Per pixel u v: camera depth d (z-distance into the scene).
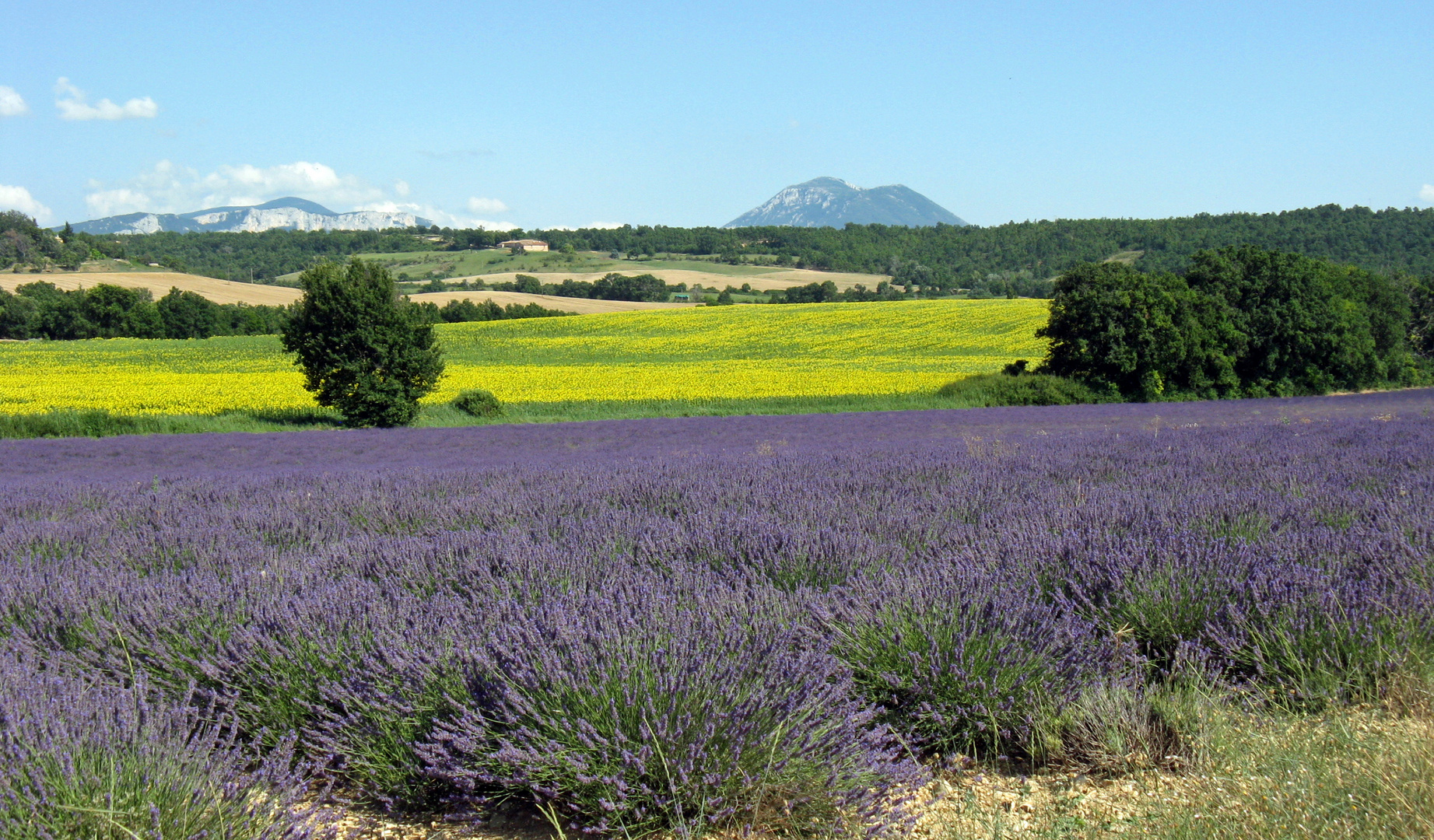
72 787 2.20
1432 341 59.72
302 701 3.04
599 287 125.12
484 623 3.46
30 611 4.26
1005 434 21.11
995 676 3.12
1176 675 3.41
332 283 28.09
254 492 9.77
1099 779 2.79
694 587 4.13
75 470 17.56
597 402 34.41
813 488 8.07
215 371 50.31
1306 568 4.07
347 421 29.23
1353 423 17.94
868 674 3.30
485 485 9.89
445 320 92.81
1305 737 2.78
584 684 2.73
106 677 3.51
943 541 5.47
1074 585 4.14
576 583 4.47
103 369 49.75
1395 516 5.68
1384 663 3.22
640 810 2.45
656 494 7.88
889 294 123.25
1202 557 4.22
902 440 19.25
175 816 2.23
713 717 2.59
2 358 58.41
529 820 2.65
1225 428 18.11
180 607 3.92
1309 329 40.75
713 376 43.28
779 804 2.55
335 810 2.69
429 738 2.77
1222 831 2.26
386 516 7.41
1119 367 38.28
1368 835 2.18
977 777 2.91
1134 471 9.48
